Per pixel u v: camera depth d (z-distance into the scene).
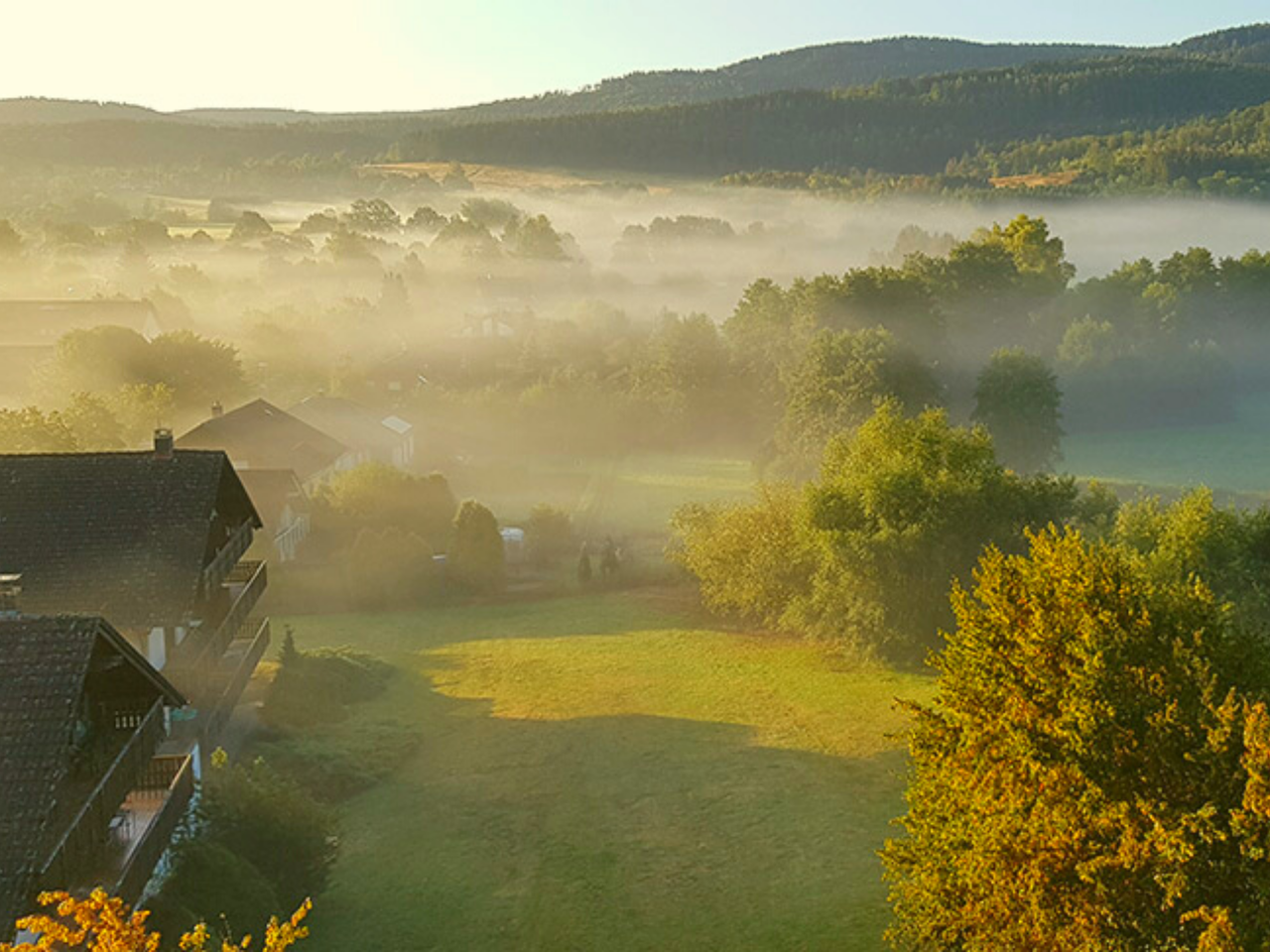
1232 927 18.02
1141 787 20.53
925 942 24.47
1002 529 53.97
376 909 30.22
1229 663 22.84
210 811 29.53
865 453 60.44
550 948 28.53
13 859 18.81
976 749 22.39
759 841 34.66
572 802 37.47
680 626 60.38
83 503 33.09
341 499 70.75
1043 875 20.52
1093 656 20.98
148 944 13.96
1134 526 52.81
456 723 45.16
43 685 20.55
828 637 56.50
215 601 36.47
